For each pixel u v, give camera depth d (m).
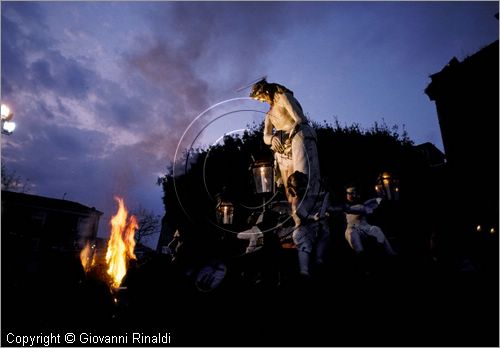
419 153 15.48
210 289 3.39
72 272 4.56
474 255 3.54
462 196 11.62
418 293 2.81
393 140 18.16
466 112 14.20
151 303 3.38
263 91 5.31
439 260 3.61
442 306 2.54
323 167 15.86
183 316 3.03
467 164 13.34
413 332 2.28
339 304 2.79
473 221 6.96
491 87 13.33
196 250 3.79
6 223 24.28
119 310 3.49
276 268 3.71
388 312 2.56
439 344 2.13
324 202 4.18
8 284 4.84
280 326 2.59
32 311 3.43
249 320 2.76
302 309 2.79
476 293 2.68
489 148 12.94
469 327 2.23
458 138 14.28
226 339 2.55
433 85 15.68
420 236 5.21
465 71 14.38
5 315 3.32
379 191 4.51
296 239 3.76
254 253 3.83
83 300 3.54
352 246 4.02
